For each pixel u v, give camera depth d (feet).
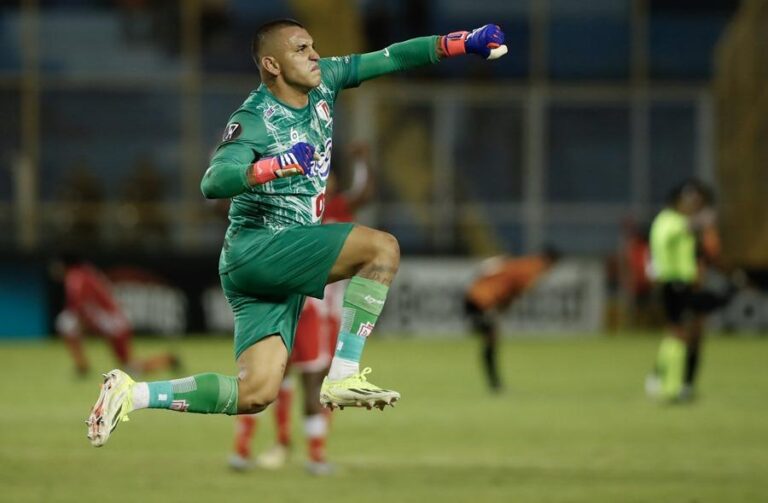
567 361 244.63
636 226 311.27
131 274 288.30
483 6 316.81
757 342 281.13
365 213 304.30
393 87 306.35
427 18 317.42
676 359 185.26
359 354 78.48
